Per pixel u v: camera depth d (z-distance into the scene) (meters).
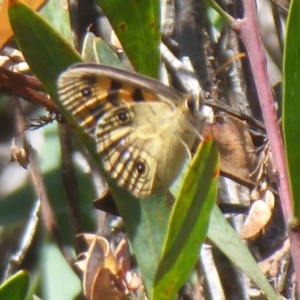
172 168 1.28
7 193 1.35
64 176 1.32
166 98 1.29
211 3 1.28
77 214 1.32
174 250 1.26
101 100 1.28
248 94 1.33
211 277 1.31
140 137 1.28
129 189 1.28
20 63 1.30
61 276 1.33
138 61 1.29
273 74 1.34
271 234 1.32
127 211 1.28
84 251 1.32
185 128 1.29
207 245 1.31
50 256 1.33
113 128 1.28
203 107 1.29
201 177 1.25
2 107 1.36
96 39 1.29
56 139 1.34
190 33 1.33
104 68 1.28
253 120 1.30
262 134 1.31
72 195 1.32
